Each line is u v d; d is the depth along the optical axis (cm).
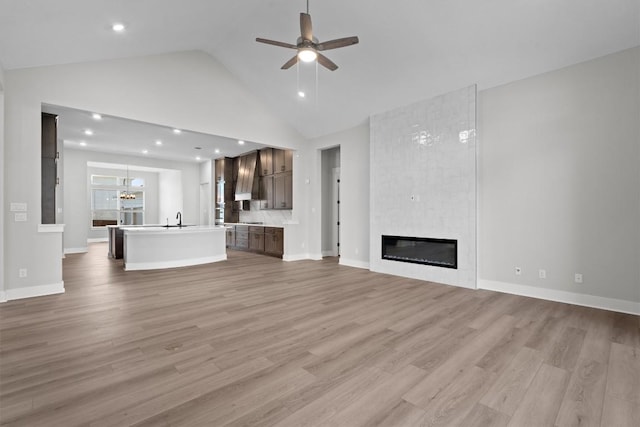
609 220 342
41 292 398
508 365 221
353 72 486
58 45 359
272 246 778
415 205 506
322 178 763
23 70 385
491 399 181
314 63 491
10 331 279
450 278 465
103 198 1149
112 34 374
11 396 182
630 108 329
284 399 181
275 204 831
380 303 371
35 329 285
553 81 377
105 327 291
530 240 398
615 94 337
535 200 393
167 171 1161
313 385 196
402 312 337
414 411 170
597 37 328
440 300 383
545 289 387
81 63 429
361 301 379
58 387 192
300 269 594
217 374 208
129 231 575
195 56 543
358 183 623
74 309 343
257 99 634
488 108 431
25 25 297
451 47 390
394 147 535
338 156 767
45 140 482
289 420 162
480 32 359
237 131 602
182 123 527
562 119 371
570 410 171
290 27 434
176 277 515
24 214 386
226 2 376
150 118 492
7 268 377
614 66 337
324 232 771
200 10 378
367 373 210
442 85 454
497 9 328
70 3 283
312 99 588
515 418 165
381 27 392
